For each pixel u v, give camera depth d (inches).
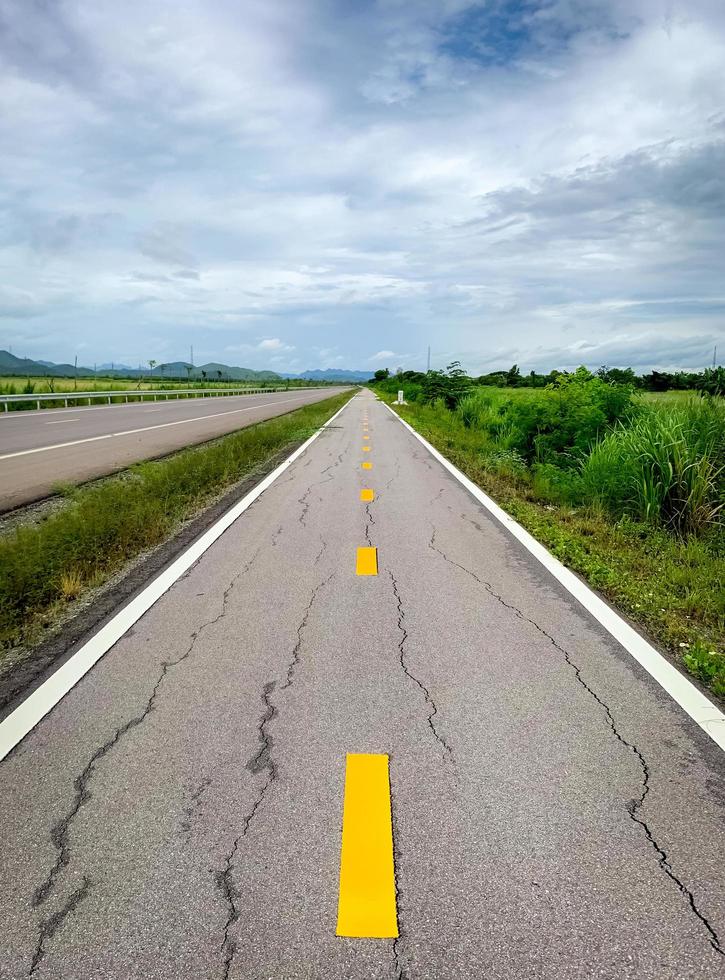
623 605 198.8
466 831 96.0
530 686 143.3
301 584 215.5
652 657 159.9
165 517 313.7
